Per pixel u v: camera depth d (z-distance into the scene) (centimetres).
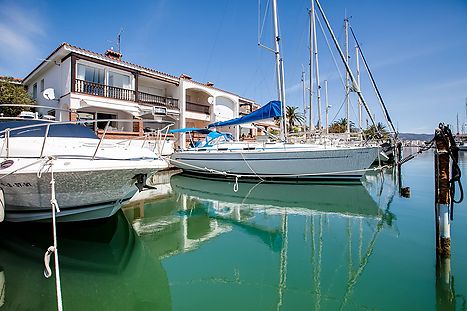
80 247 501
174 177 1436
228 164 1255
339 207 829
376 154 1127
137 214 765
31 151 500
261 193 1027
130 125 1712
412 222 657
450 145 436
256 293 366
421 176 1516
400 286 367
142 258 477
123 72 1695
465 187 1055
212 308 334
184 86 2003
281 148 1169
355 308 325
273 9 1193
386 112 1620
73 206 508
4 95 1345
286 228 641
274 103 1145
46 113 1638
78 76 1495
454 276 386
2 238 513
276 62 1188
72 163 460
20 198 484
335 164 1115
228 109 2356
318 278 401
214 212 789
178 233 611
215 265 451
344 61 1218
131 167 505
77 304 343
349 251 494
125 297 361
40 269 415
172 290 375
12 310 325
